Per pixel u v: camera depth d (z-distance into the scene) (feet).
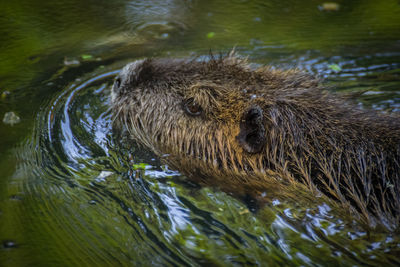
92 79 14.08
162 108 10.62
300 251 7.68
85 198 8.96
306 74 11.23
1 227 8.03
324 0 21.89
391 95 13.33
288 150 9.30
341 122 9.34
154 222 8.41
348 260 7.45
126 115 11.23
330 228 8.22
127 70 11.30
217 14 20.24
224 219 8.52
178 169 10.02
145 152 10.61
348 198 8.61
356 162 8.69
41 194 8.99
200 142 10.21
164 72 11.00
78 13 19.92
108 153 10.46
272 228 8.27
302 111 9.51
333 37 17.78
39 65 15.01
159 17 19.66
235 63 11.18
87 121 11.67
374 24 18.98
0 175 9.48
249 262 7.48
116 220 8.43
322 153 9.02
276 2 21.83
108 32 18.06
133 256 7.59
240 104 9.69
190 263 7.48
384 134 8.93
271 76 10.65
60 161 10.05
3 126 11.21
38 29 18.03
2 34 17.39
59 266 7.25
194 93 10.12
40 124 11.37
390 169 8.38
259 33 18.21
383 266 7.30
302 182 9.06
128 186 9.36
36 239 7.81
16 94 12.89
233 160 9.87
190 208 8.80
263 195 9.23
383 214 8.14
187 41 17.28
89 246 7.76
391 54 16.21
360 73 14.85
